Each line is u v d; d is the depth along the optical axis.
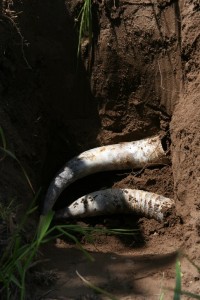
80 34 1.78
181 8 1.72
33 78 1.83
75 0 1.84
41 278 1.30
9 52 1.78
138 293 1.28
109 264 1.41
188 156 1.59
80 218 1.77
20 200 1.54
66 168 1.81
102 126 1.88
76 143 1.89
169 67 1.76
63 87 1.87
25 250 1.24
